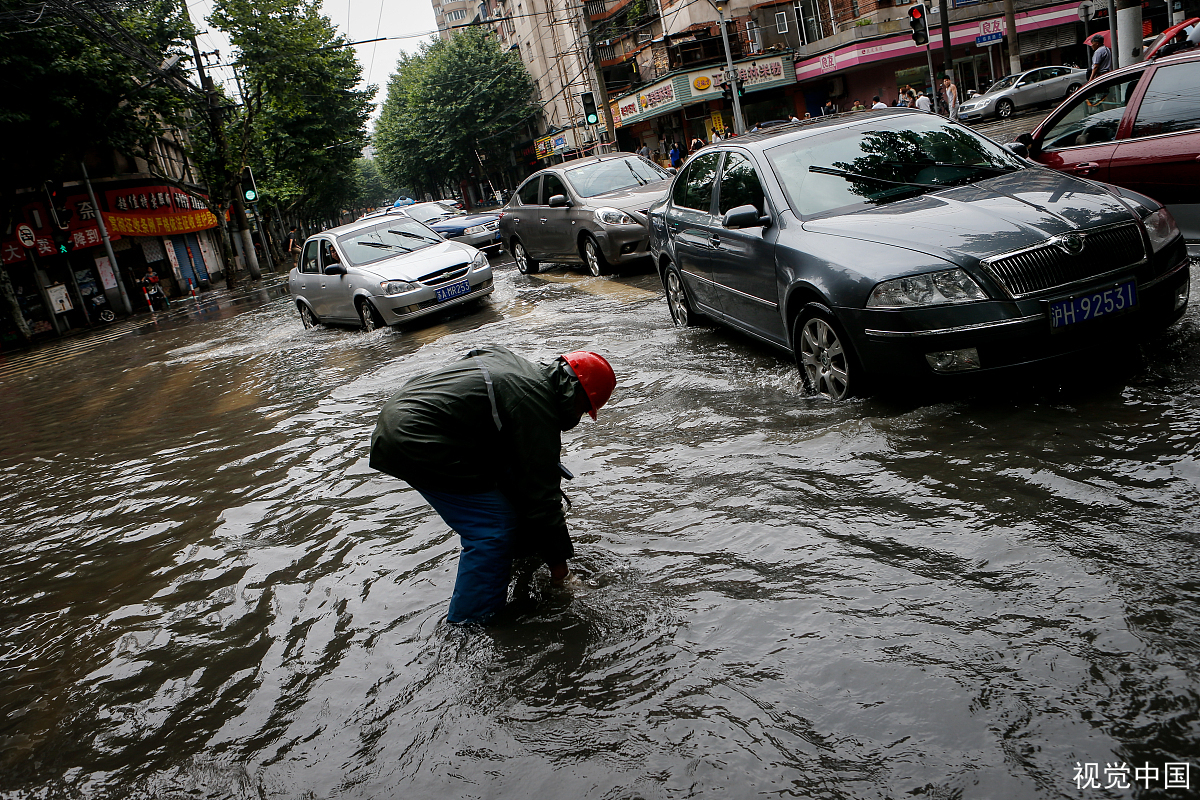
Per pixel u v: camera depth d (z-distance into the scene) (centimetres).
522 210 1261
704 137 4066
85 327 2597
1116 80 586
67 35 2027
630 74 4916
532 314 947
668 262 713
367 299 1061
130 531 491
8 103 2019
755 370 552
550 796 210
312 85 3334
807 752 207
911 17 2614
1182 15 2134
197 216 3494
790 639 255
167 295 2967
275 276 3291
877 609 262
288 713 273
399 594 341
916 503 324
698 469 406
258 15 3027
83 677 325
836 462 376
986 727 203
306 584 370
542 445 285
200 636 341
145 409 877
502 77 5844
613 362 653
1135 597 240
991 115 2673
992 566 271
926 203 453
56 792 254
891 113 569
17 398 1179
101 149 2752
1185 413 344
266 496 504
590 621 289
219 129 2983
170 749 266
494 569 298
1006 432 364
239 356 1139
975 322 377
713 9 3841
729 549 321
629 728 229
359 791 228
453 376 287
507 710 249
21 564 471
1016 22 3606
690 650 260
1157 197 545
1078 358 394
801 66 3838
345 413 676
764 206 519
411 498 453
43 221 2530
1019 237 387
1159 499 287
